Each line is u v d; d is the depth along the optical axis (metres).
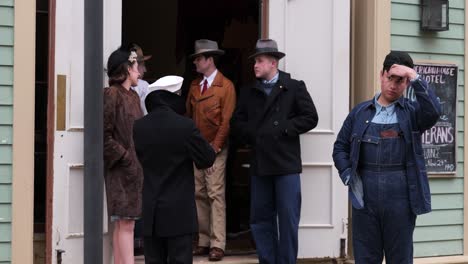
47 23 7.56
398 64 6.48
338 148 6.77
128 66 7.37
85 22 4.38
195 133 6.62
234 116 8.06
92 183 4.39
